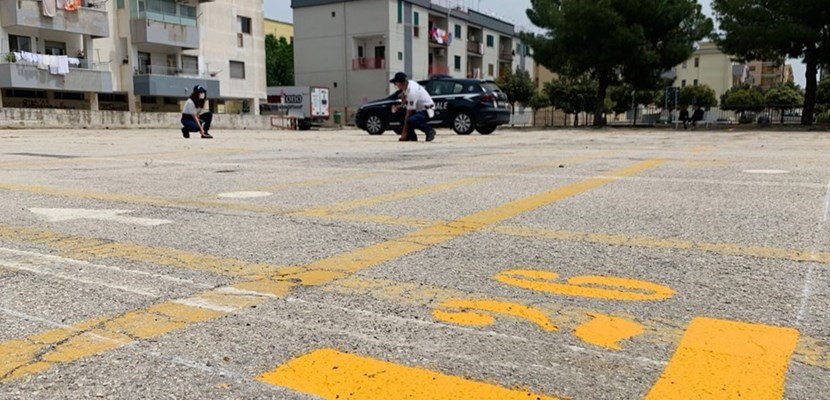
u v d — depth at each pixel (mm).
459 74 59250
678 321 2025
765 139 14516
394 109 13570
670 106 32594
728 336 1891
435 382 1619
